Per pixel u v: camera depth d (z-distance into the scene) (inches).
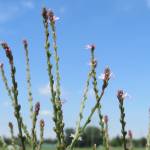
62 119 12.4
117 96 13.0
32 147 12.7
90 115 12.8
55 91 12.3
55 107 12.2
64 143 12.2
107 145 14.8
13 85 11.5
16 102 11.5
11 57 11.6
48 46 12.5
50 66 12.4
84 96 14.0
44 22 12.7
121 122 13.0
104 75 12.6
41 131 12.9
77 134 12.8
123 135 13.0
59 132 12.1
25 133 13.0
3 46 11.6
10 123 14.2
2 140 13.8
